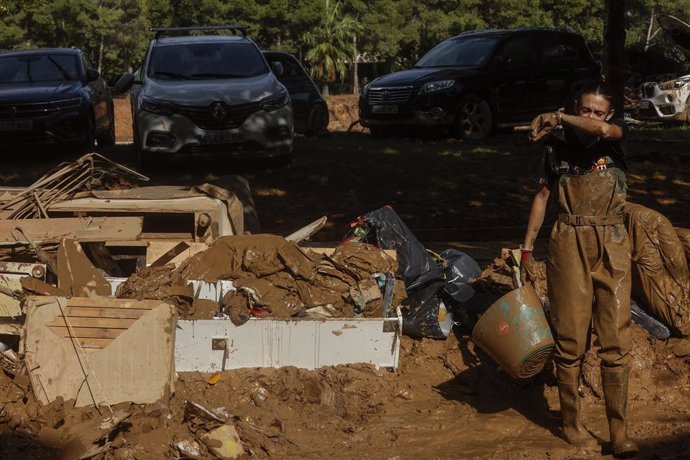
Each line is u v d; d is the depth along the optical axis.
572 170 5.07
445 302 6.54
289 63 19.08
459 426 5.43
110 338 5.50
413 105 17.16
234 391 5.61
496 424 5.44
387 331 5.91
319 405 5.57
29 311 5.52
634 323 6.32
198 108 12.39
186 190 7.42
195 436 5.04
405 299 6.56
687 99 22.44
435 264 6.72
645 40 59.81
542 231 10.45
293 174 12.52
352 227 7.04
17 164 13.66
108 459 4.87
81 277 6.04
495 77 17.58
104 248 6.70
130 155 14.30
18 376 5.54
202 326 5.75
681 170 14.17
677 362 6.08
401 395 5.80
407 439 5.25
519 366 5.23
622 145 5.02
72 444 5.00
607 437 5.29
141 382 5.46
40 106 13.86
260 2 58.88
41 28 58.09
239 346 5.80
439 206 11.49
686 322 6.24
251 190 11.79
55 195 6.97
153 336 5.49
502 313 5.23
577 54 18.91
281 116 12.77
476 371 6.10
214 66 13.53
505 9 60.97
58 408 5.30
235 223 7.34
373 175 12.66
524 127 20.11
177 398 5.52
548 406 5.77
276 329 5.82
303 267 6.19
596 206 5.03
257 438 5.10
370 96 17.91
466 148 15.74
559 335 5.12
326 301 6.09
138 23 62.09
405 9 61.97
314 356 5.87
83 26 59.81
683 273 6.29
